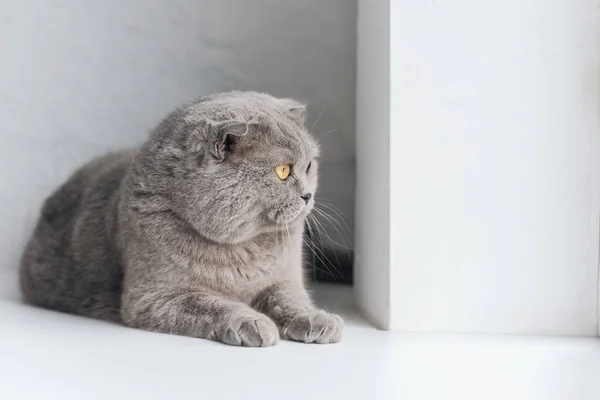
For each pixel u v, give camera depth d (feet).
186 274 2.90
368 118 3.33
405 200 2.98
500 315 2.99
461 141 2.97
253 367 2.55
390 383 2.46
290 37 4.07
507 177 2.97
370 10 3.31
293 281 3.08
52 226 3.43
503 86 2.95
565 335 2.99
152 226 2.90
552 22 2.94
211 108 2.94
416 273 3.00
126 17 4.04
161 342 2.77
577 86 2.95
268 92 4.09
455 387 2.44
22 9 4.01
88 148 4.09
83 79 4.06
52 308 3.30
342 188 4.09
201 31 4.06
